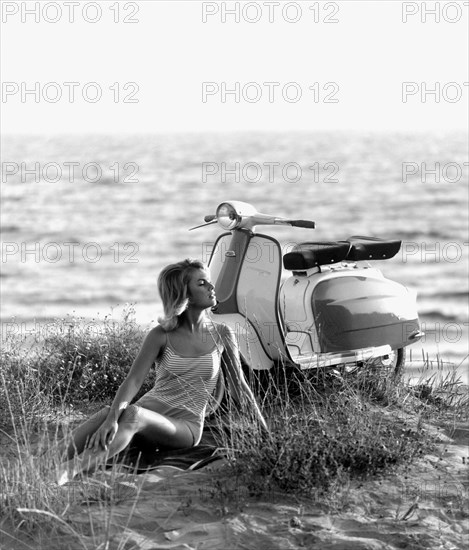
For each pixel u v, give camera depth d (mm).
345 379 6418
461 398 6676
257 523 4246
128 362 6691
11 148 145000
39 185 74125
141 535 4086
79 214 53500
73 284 29797
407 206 56594
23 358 6688
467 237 43250
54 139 192250
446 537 4172
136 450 5215
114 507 4352
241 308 6484
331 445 4816
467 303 25078
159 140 181250
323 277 6535
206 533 4125
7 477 4504
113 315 23109
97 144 159625
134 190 69938
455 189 65938
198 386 5285
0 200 61812
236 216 6434
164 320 5242
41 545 3998
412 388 6730
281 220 6336
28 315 23438
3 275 31844
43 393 6176
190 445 5238
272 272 6336
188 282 5199
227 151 129375
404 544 4074
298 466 4602
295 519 4254
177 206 58156
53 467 4551
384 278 6934
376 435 5090
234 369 5418
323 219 52031
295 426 5281
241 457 4855
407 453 5070
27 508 4207
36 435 5566
